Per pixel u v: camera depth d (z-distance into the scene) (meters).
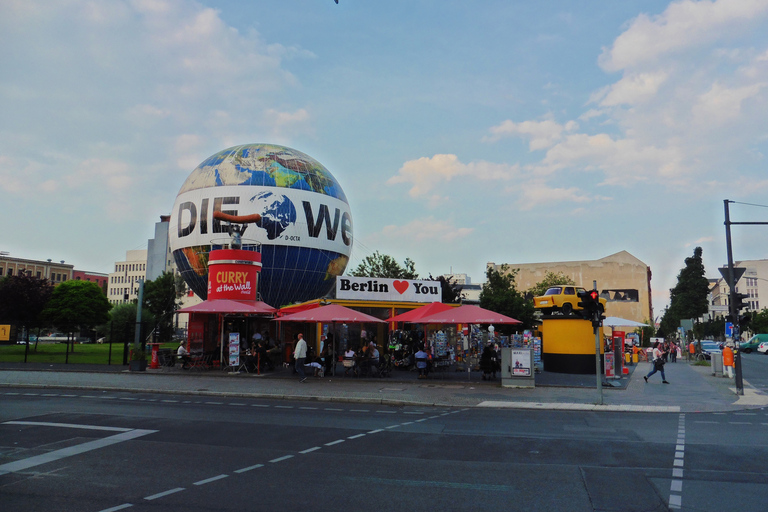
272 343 31.36
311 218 54.41
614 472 8.59
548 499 7.15
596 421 14.26
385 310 36.03
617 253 112.44
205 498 7.06
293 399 18.75
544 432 12.38
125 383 22.06
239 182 53.19
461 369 30.34
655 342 55.22
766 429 13.02
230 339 26.89
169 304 79.94
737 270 22.47
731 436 11.98
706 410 16.66
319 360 26.48
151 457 9.38
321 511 6.59
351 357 26.08
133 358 27.86
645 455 9.88
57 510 6.58
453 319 24.95
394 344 33.00
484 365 25.28
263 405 17.00
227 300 28.64
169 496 7.14
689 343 51.66
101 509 6.62
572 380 25.19
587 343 28.50
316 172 57.25
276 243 52.34
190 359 28.89
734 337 21.98
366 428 12.72
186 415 14.33
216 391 19.78
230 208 52.38
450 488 7.62
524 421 14.14
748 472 8.63
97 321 66.88
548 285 83.56
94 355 42.50
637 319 109.31
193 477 8.09
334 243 56.25
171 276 82.19
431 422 13.84
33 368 28.59
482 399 18.59
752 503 7.03
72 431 11.76
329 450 10.12
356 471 8.54
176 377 25.20
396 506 6.80
